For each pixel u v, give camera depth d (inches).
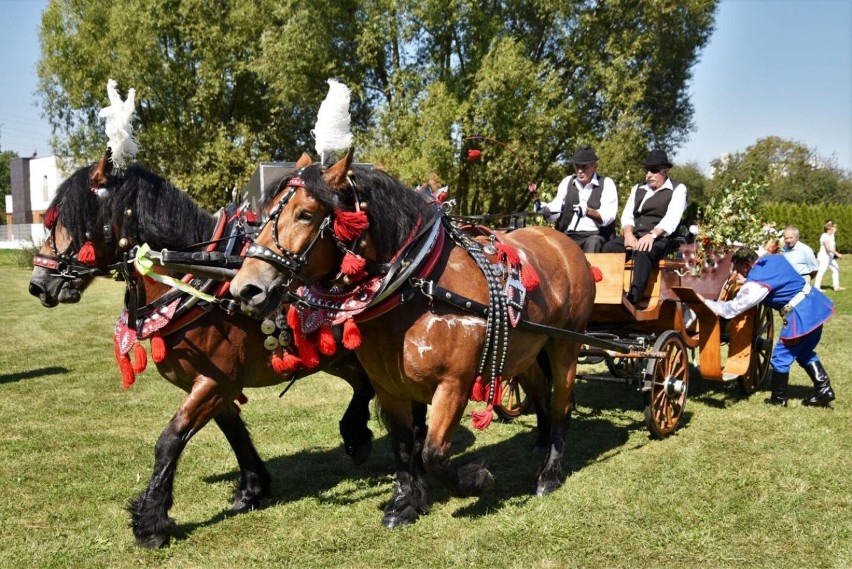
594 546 146.3
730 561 138.9
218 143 869.2
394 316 146.0
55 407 276.2
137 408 274.8
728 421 237.1
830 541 145.7
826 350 367.6
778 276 249.3
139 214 153.8
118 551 147.7
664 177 252.5
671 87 904.9
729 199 262.8
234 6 869.2
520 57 682.8
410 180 671.8
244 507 170.2
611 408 262.5
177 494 181.3
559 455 182.9
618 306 219.5
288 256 130.4
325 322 148.9
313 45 749.3
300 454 216.7
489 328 151.1
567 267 189.2
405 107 740.0
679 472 187.6
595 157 249.1
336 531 156.6
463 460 157.4
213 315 151.4
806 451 202.8
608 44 740.0
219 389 154.5
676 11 774.5
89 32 869.8
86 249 151.4
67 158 972.6
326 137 141.4
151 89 880.9
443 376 147.9
